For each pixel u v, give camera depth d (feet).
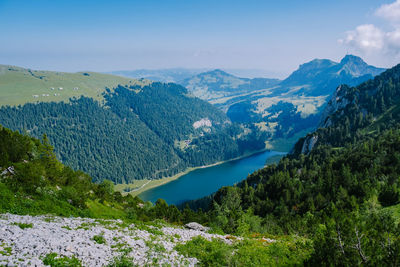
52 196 125.59
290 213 351.87
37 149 189.78
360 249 62.69
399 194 252.01
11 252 55.11
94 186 220.02
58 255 57.72
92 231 81.51
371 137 626.23
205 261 74.64
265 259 82.02
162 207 235.40
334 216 70.54
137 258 66.39
